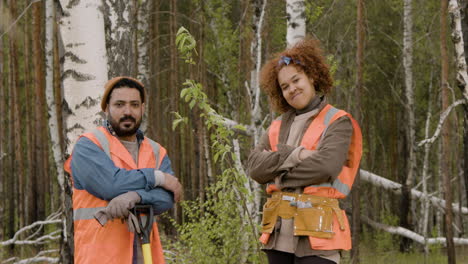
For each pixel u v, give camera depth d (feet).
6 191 61.67
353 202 30.53
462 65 22.25
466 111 22.26
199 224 22.09
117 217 9.36
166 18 55.52
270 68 11.60
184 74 51.78
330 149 10.10
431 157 60.85
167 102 54.90
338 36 45.34
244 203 13.74
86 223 9.74
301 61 10.85
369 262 33.65
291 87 10.87
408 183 42.06
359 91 34.24
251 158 10.88
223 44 47.85
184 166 63.21
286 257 10.62
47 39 40.75
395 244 44.04
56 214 37.91
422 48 50.37
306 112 10.98
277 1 40.11
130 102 9.97
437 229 47.98
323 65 11.12
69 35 15.07
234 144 27.86
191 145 56.75
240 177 13.53
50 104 40.19
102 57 15.29
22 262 28.76
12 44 49.83
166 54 55.11
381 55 54.08
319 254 10.07
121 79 10.07
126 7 17.75
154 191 9.70
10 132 56.85
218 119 13.16
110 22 17.43
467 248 41.22
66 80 15.07
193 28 48.73
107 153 9.73
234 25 48.60
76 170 9.70
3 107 53.06
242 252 21.44
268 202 10.91
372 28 52.06
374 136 58.95
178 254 22.63
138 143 10.32
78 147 9.77
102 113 15.12
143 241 9.53
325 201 10.31
